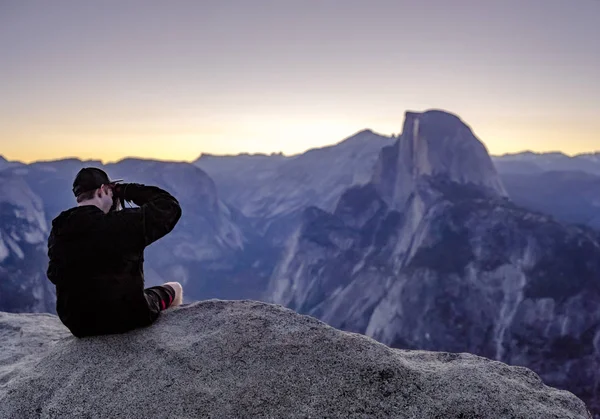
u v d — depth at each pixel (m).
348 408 2.37
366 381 2.52
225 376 2.64
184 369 2.71
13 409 2.65
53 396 2.67
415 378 2.55
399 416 2.31
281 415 2.35
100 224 2.92
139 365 2.79
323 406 2.39
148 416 2.42
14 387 2.82
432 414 2.32
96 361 2.88
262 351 2.79
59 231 2.96
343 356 2.69
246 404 2.44
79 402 2.58
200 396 2.51
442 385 2.52
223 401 2.47
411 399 2.41
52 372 2.87
